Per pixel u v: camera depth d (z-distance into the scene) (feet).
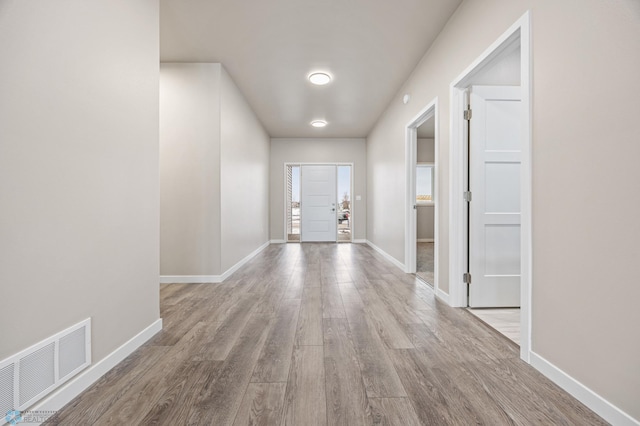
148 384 4.64
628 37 3.53
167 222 11.07
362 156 23.07
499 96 7.95
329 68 11.32
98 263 4.85
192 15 8.18
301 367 5.12
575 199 4.26
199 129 10.96
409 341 6.12
